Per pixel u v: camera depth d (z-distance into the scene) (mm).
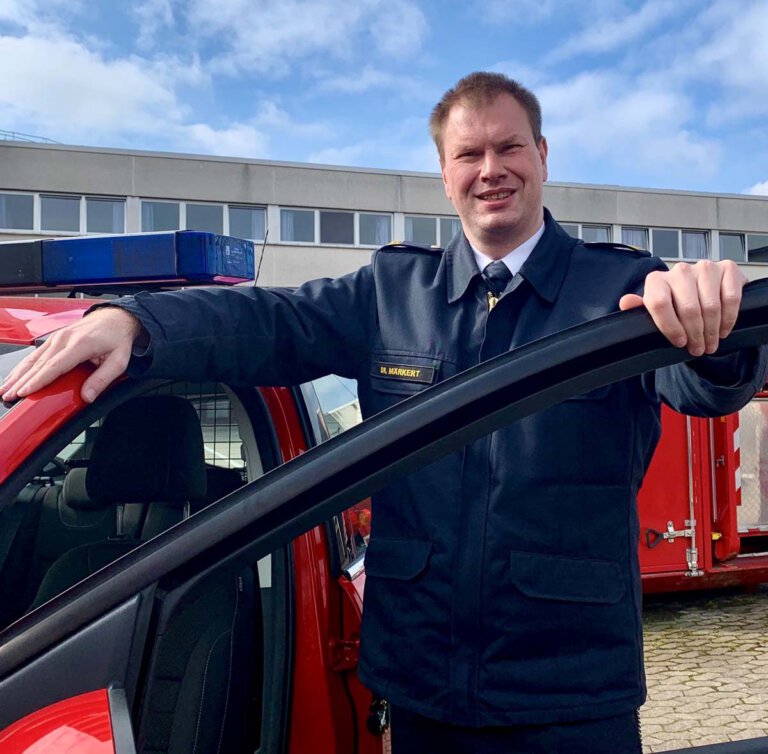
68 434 1127
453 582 1369
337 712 1629
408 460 789
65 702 765
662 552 5656
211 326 1366
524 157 1535
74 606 787
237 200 20281
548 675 1342
